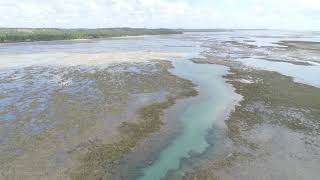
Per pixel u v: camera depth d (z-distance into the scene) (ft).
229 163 58.59
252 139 68.64
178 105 90.12
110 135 68.69
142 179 53.26
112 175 54.08
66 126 72.59
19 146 62.64
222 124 76.69
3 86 108.88
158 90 104.99
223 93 103.24
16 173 53.26
